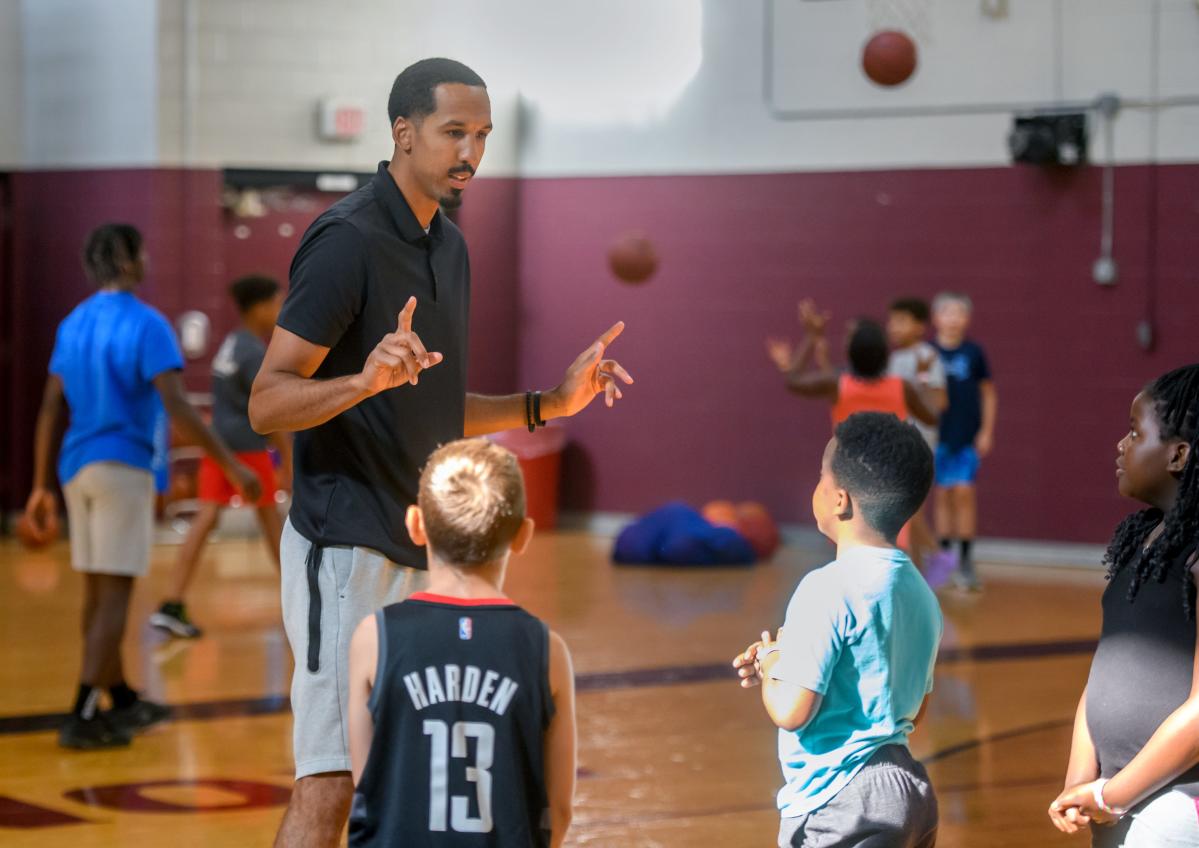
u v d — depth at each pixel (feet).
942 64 42.34
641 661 28.45
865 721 11.43
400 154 12.96
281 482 30.12
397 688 9.89
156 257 43.32
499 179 47.26
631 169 46.09
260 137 44.39
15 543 42.75
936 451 37.17
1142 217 40.52
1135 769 10.13
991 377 40.34
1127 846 10.48
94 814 19.30
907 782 11.30
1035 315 41.68
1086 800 10.39
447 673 9.90
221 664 27.96
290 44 44.55
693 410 45.65
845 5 43.27
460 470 10.27
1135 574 10.60
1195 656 10.07
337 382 11.71
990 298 42.11
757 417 44.86
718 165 45.03
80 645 29.50
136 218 43.47
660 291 45.93
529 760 9.93
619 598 35.29
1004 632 31.71
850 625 11.32
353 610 12.70
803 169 44.01
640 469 46.34
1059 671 27.96
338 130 44.88
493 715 9.86
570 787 10.29
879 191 43.16
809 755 11.54
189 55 43.47
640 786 20.52
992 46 41.78
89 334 22.44
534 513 46.03
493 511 10.14
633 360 46.37
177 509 43.65
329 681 12.69
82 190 44.14
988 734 23.47
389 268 12.80
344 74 45.19
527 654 10.00
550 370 47.37
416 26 45.85
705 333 45.39
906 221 42.88
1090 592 36.86
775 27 44.06
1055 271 41.39
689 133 45.34
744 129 44.70
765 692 11.66
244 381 30.30
